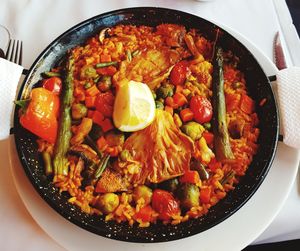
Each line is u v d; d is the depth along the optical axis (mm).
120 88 362
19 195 362
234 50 391
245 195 329
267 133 358
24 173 352
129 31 408
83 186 345
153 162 347
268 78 374
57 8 445
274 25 445
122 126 350
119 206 337
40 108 348
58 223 343
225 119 364
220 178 349
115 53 395
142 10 398
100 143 356
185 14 397
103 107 366
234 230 343
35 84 372
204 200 342
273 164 364
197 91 376
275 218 361
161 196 337
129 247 339
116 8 449
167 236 313
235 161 352
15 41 427
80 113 363
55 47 384
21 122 346
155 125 354
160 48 401
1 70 358
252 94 381
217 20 447
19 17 439
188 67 388
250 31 443
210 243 340
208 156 352
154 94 375
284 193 354
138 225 334
